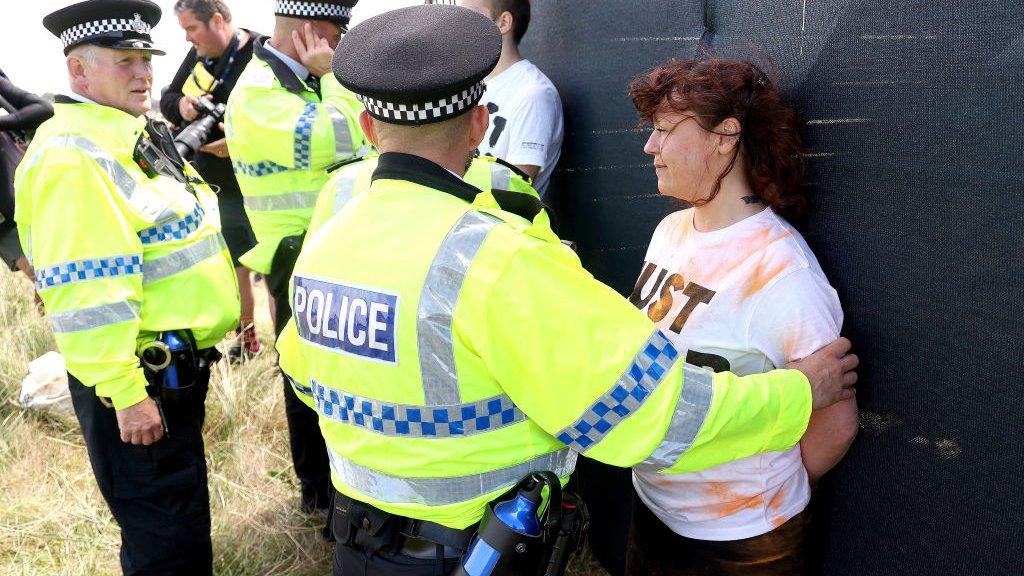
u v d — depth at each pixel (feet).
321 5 8.87
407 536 4.49
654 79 5.14
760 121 5.03
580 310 3.89
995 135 4.15
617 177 8.13
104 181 6.69
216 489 10.94
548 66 9.64
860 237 5.12
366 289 4.11
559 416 4.02
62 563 9.54
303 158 8.80
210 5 12.95
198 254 7.48
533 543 4.26
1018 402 4.20
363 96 4.17
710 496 5.19
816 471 5.32
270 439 12.21
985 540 4.50
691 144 5.05
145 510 7.53
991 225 4.23
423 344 3.97
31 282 17.52
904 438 4.97
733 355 5.06
